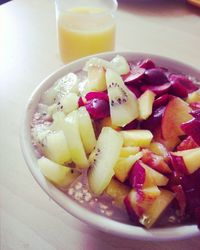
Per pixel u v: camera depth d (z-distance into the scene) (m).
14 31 0.36
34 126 0.21
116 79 0.21
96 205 0.17
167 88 0.21
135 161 0.18
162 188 0.18
